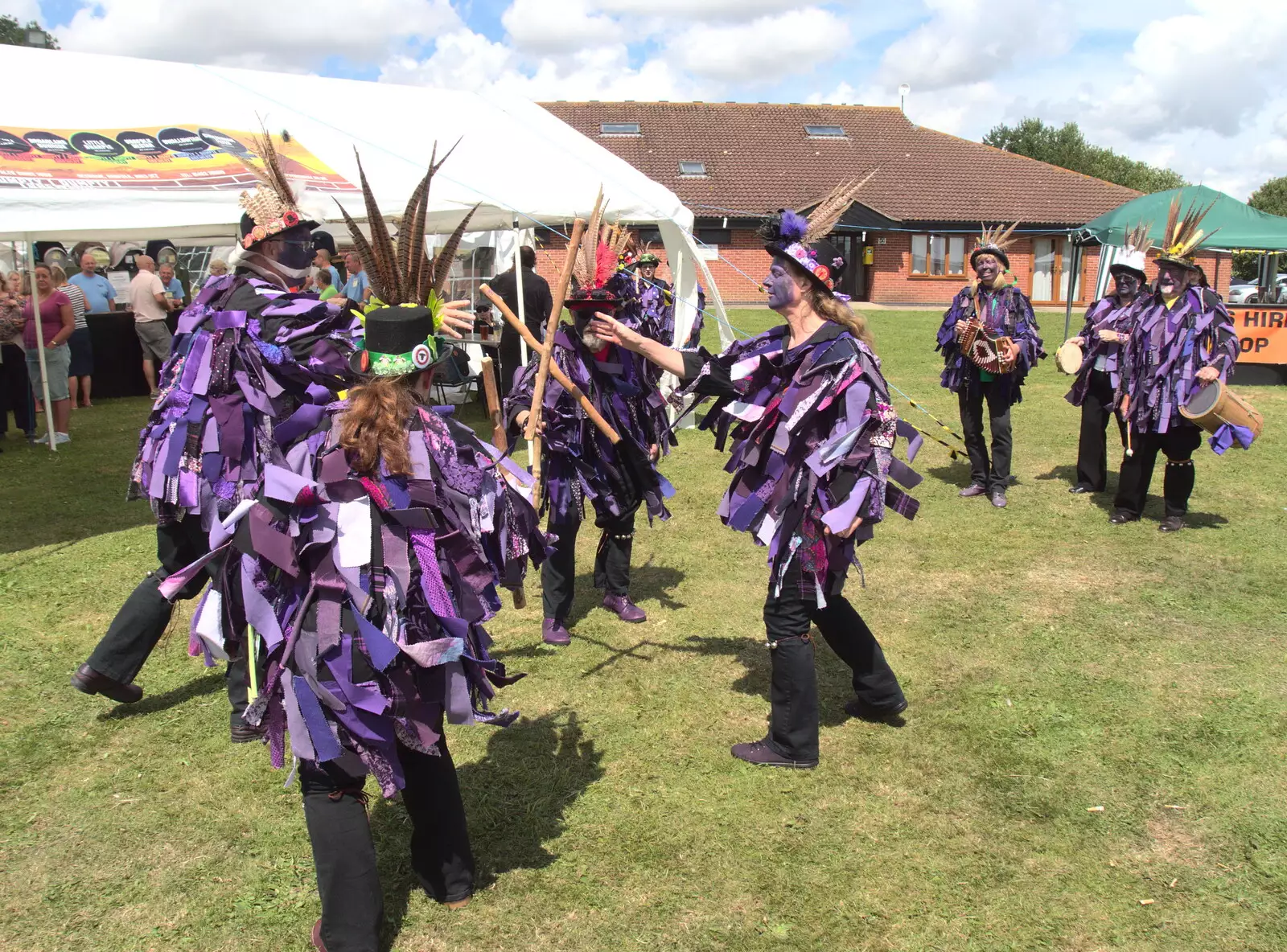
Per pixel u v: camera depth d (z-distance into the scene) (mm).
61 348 9570
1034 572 5344
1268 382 13008
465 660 2494
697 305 9445
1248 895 2697
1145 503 6551
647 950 2525
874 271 29984
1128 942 2527
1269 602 4820
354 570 2234
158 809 3182
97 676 3664
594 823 3074
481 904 2699
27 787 3311
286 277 3484
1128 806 3129
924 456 8406
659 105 33656
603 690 3990
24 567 5672
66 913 2691
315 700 2232
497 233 13188
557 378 3422
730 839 2984
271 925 2650
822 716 3766
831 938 2562
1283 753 3424
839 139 32719
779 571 3229
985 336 6461
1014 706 3799
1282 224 13797
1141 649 4305
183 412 3305
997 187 31234
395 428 2281
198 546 3543
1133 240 6801
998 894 2723
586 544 6043
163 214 6496
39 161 6418
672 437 4734
